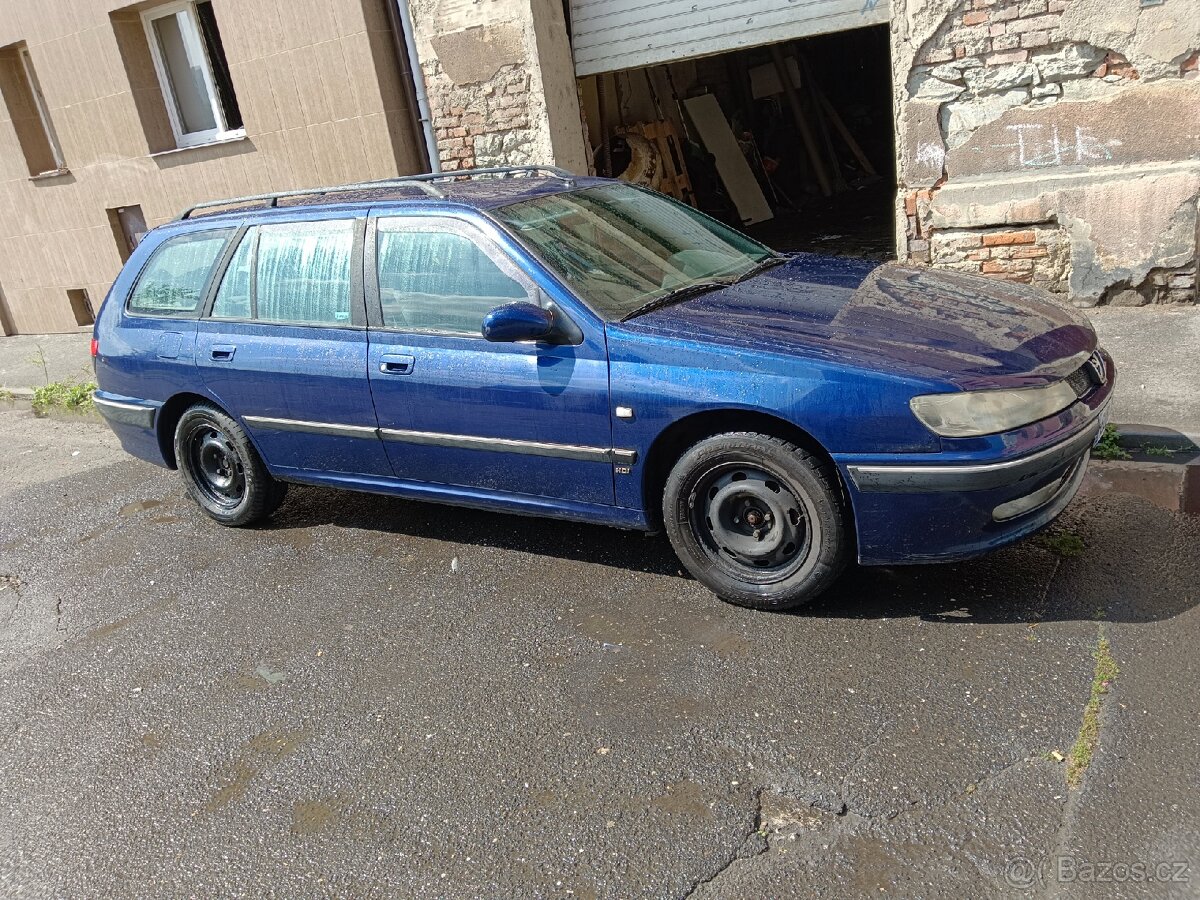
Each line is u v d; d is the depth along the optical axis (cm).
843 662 339
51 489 677
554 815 288
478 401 413
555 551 462
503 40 844
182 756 346
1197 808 254
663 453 383
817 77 1502
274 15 929
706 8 798
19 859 305
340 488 496
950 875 246
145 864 294
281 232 486
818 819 271
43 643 450
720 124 1342
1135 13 598
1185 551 378
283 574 483
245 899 274
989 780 275
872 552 347
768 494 360
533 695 349
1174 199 616
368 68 894
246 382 495
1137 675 309
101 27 1052
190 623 446
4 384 1010
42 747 365
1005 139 663
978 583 375
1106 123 629
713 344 358
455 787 307
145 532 570
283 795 316
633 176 1178
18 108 1184
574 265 408
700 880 256
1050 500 351
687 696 334
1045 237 668
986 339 352
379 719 349
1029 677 315
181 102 1094
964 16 646
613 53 855
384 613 427
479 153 902
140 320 545
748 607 381
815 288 409
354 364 450
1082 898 234
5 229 1255
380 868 278
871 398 329
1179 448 464
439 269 428
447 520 520
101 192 1150
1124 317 637
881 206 1251
